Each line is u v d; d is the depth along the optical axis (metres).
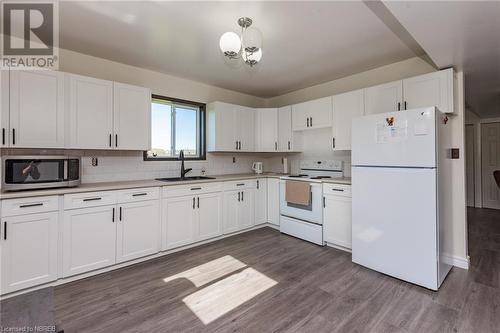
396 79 3.08
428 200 2.09
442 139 2.24
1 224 1.92
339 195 2.99
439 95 2.41
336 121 3.34
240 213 3.68
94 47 2.66
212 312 1.84
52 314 1.42
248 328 1.67
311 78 3.68
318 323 1.71
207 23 2.20
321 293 2.08
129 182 2.89
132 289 2.15
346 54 2.84
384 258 2.38
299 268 2.56
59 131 2.38
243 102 4.50
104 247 2.43
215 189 3.36
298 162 4.26
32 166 2.11
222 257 2.84
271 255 2.90
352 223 2.64
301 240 3.42
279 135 4.20
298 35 2.40
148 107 3.00
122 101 2.79
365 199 2.51
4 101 2.11
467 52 2.13
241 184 3.70
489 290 2.09
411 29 1.77
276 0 1.87
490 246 3.14
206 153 3.96
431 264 2.08
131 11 2.01
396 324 1.69
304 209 3.41
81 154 2.77
